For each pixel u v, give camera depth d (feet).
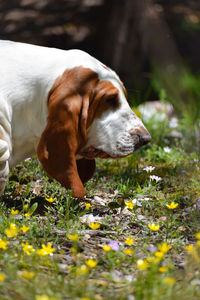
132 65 61.21
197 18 74.90
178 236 18.70
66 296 13.43
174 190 23.93
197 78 61.21
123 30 60.70
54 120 19.29
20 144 20.47
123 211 21.16
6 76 19.75
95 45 62.54
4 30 63.62
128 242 16.57
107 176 26.25
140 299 13.07
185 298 13.30
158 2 71.67
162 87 55.88
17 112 19.95
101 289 14.07
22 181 23.53
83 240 18.13
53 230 18.78
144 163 28.48
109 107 20.20
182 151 30.42
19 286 13.50
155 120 39.86
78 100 19.47
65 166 19.38
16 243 16.78
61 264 15.97
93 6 62.85
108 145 20.30
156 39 64.95
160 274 14.75
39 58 20.34
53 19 64.03
